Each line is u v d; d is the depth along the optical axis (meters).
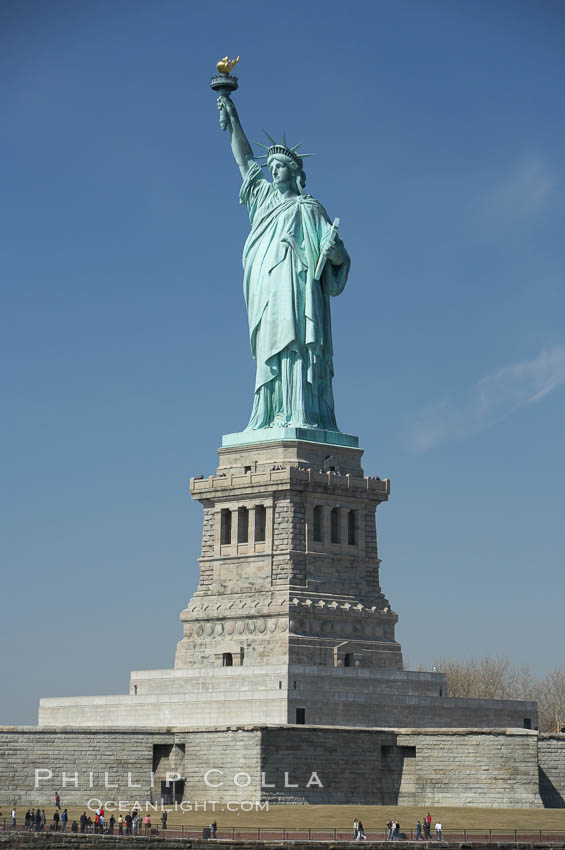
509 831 178.50
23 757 197.00
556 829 180.75
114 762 199.88
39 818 180.12
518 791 199.12
